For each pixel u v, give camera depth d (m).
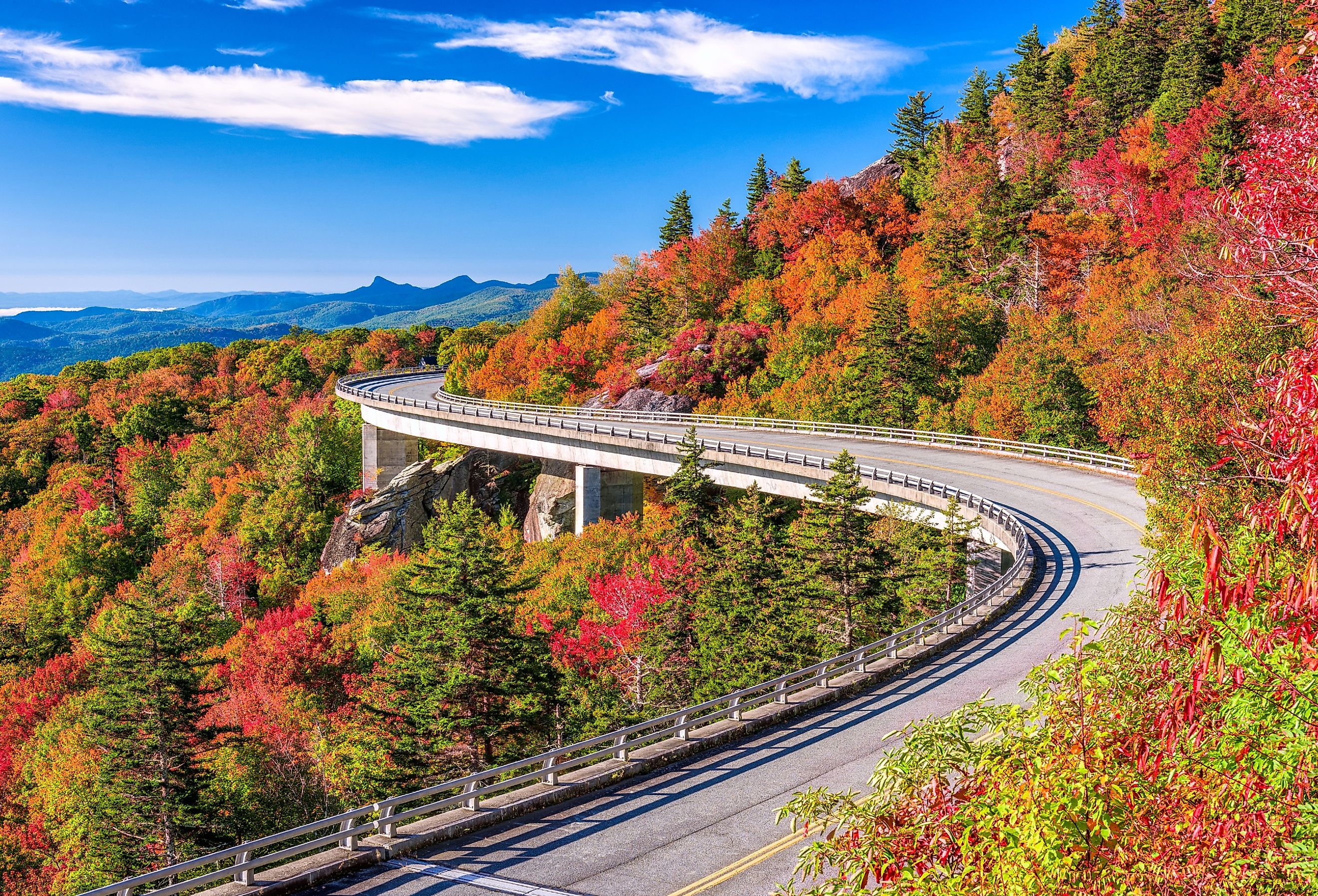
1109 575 29.75
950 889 5.94
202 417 121.12
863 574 36.25
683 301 100.88
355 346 151.62
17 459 119.50
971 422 60.03
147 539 88.88
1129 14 95.25
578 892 12.47
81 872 30.92
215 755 36.09
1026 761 6.02
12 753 45.94
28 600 75.25
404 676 32.59
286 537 80.69
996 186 82.69
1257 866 5.01
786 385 72.75
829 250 94.00
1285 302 5.66
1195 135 64.56
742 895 12.17
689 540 45.41
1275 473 4.85
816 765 16.98
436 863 13.57
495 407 82.38
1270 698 5.15
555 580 52.09
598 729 35.50
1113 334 53.19
